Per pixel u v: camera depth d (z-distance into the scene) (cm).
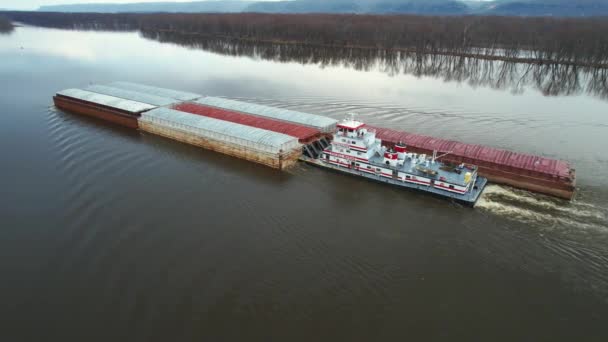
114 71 15912
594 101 11269
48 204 5716
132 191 6106
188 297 4022
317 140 7950
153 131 8950
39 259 4562
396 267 4525
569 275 4403
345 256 4688
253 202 5853
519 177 6269
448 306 3981
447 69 16312
